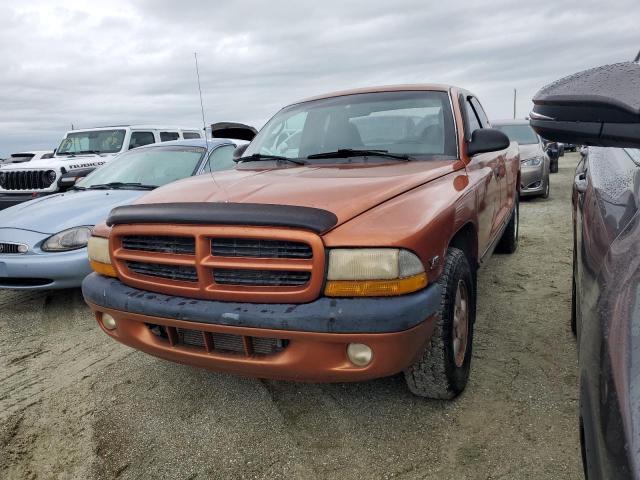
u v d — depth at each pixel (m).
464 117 3.39
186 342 2.34
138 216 2.30
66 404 2.83
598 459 0.95
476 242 2.91
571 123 1.11
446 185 2.61
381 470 2.13
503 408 2.49
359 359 2.01
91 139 10.05
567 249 5.58
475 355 3.07
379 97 3.53
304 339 2.00
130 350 3.51
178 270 2.29
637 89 1.03
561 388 2.64
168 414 2.66
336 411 2.57
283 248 2.06
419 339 2.04
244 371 2.19
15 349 3.66
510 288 4.31
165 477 2.18
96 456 2.35
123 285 2.48
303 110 3.69
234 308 2.10
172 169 5.37
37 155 16.61
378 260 1.95
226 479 2.14
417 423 2.42
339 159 3.14
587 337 1.20
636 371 0.94
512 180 4.95
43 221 4.35
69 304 4.55
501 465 2.10
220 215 2.10
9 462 2.34
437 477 2.06
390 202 2.21
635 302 1.04
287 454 2.27
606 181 1.83
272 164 3.27
